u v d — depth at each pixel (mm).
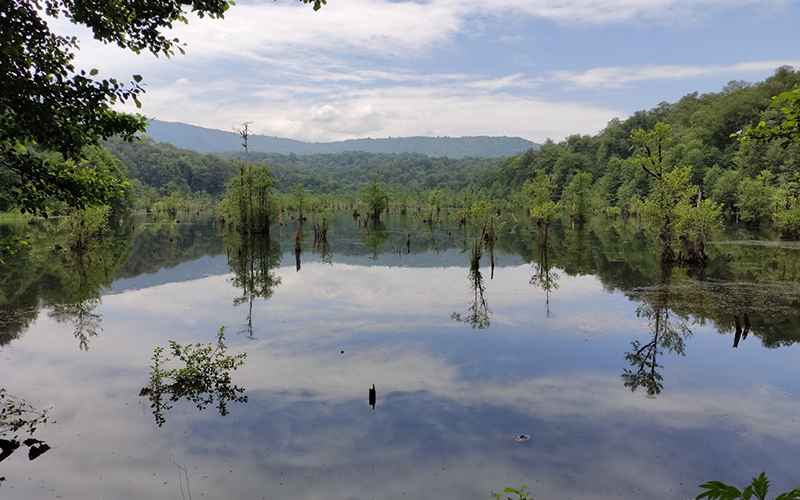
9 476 9781
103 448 10883
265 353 17453
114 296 27672
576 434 11625
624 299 26219
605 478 9836
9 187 9648
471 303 25750
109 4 8656
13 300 26250
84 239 47438
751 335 19562
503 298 27000
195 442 11156
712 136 108625
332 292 29000
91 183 10258
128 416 12445
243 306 25109
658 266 37094
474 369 15922
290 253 48938
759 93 114438
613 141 146375
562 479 9805
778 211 55906
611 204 116375
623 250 47750
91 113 9234
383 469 10102
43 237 54469
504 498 9133
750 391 14258
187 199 142250
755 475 9961
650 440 11359
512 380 15000
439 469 10125
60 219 65688
